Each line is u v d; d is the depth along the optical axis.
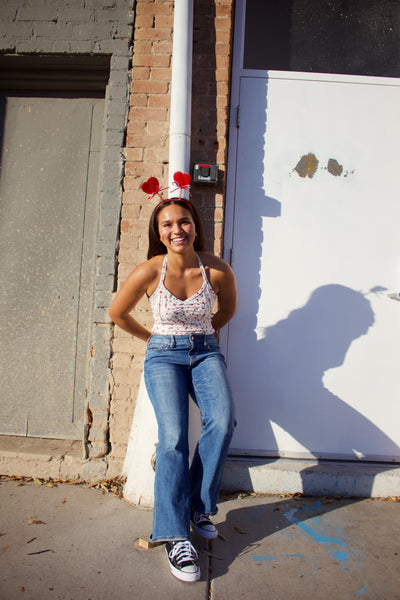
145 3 2.89
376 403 3.02
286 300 3.03
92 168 3.18
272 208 3.03
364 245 3.03
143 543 2.16
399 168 3.04
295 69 3.11
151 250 2.51
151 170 2.88
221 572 2.02
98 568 2.00
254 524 2.44
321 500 2.75
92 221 3.17
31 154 3.20
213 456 2.15
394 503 2.73
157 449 2.12
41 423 3.16
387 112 3.05
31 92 3.21
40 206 3.18
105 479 2.85
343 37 3.14
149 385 2.25
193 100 2.90
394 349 3.02
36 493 2.68
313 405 3.02
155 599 1.83
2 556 2.05
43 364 3.16
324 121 3.05
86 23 2.92
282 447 3.02
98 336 2.88
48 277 3.17
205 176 2.81
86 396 2.99
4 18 2.95
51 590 1.85
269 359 3.02
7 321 3.16
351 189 3.04
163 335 2.29
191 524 2.40
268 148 3.04
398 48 3.14
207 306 2.28
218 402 2.17
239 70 3.06
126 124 2.91
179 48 2.75
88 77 3.15
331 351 3.03
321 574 2.02
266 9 3.14
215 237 2.88
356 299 3.03
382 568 2.08
